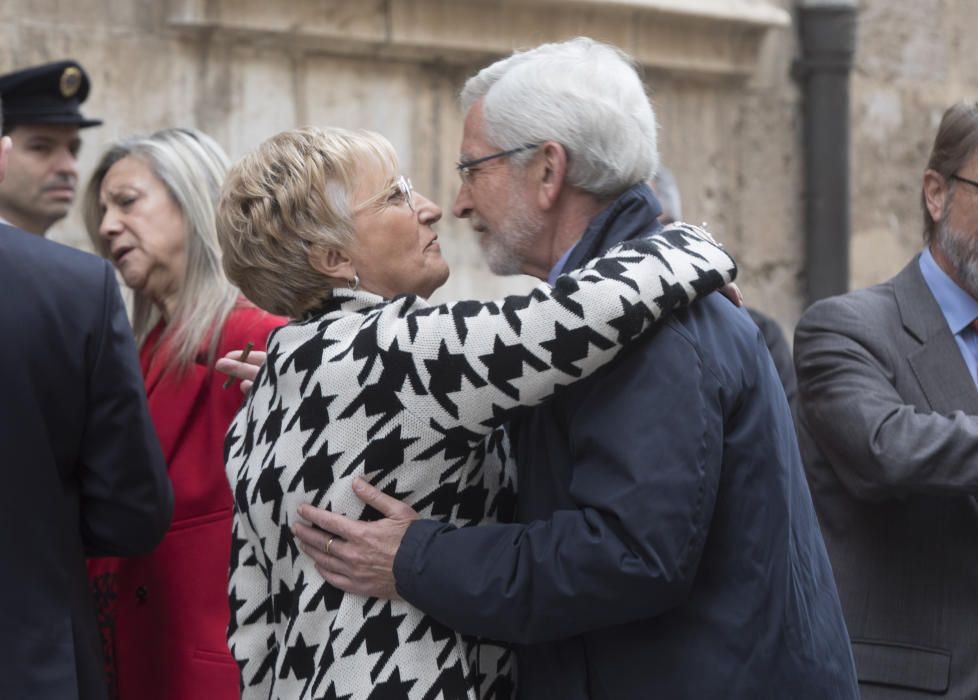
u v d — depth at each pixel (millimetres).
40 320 2549
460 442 2123
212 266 3084
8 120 3834
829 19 6543
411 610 2133
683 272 2100
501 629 2074
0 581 2488
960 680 2871
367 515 2133
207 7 4664
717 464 2064
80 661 2590
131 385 2646
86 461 2639
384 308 2158
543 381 2051
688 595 2109
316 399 2148
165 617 2936
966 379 2947
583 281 2064
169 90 4676
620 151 2221
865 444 2854
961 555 2891
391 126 5227
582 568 2025
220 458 2936
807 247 6625
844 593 2969
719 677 2090
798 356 3066
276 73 4918
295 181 2229
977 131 2926
